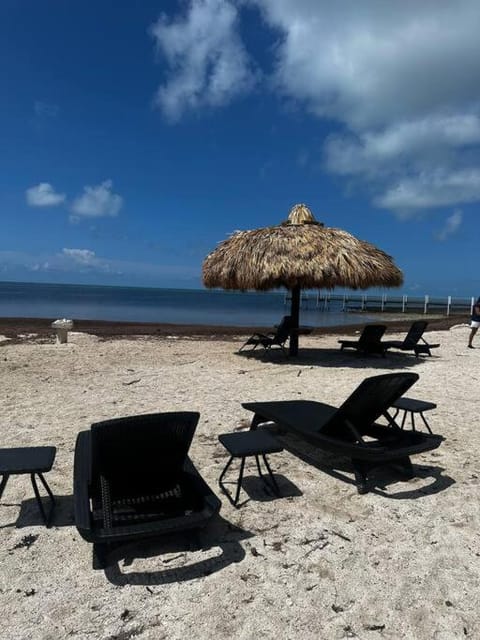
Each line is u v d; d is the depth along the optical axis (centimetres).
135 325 1780
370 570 261
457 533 298
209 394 641
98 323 1833
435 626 221
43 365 840
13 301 4491
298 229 889
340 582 251
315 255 831
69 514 315
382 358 988
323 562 268
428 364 915
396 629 219
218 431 482
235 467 394
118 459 272
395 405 421
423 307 3412
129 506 289
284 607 232
